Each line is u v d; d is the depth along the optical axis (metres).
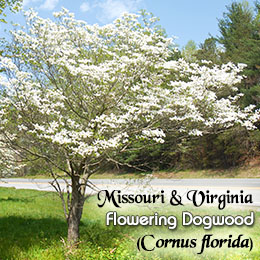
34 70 7.41
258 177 22.97
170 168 25.95
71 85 7.25
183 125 7.47
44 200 15.14
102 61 7.81
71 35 7.94
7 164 11.34
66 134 6.64
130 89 7.36
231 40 30.86
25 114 6.59
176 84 7.12
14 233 8.88
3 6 6.41
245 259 7.26
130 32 7.75
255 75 25.25
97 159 7.29
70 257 6.83
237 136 25.09
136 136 6.99
